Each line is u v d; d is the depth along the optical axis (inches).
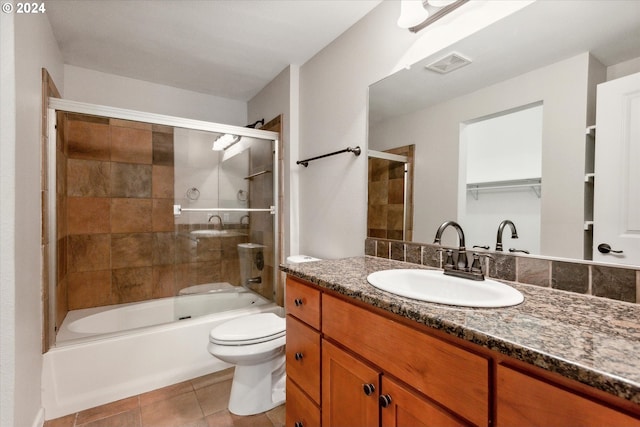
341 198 73.8
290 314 52.8
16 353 45.5
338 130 74.7
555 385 20.3
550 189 38.9
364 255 66.7
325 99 79.6
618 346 21.5
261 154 101.4
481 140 46.3
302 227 90.0
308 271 48.7
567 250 37.3
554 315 28.3
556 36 38.3
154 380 72.4
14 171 44.8
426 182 54.2
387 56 61.4
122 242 94.6
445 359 27.1
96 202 91.0
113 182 93.1
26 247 51.3
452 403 26.4
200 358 78.7
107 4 63.9
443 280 44.1
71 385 63.3
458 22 48.9
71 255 87.6
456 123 49.6
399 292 34.7
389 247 60.8
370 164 65.6
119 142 93.6
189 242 102.2
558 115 38.2
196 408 65.3
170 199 99.9
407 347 30.8
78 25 71.3
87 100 93.0
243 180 105.1
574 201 36.7
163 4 64.1
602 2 34.8
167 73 96.7
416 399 29.4
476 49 46.7
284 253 92.7
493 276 44.1
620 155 33.2
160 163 98.6
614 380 17.1
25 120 51.0
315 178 83.7
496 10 44.2
